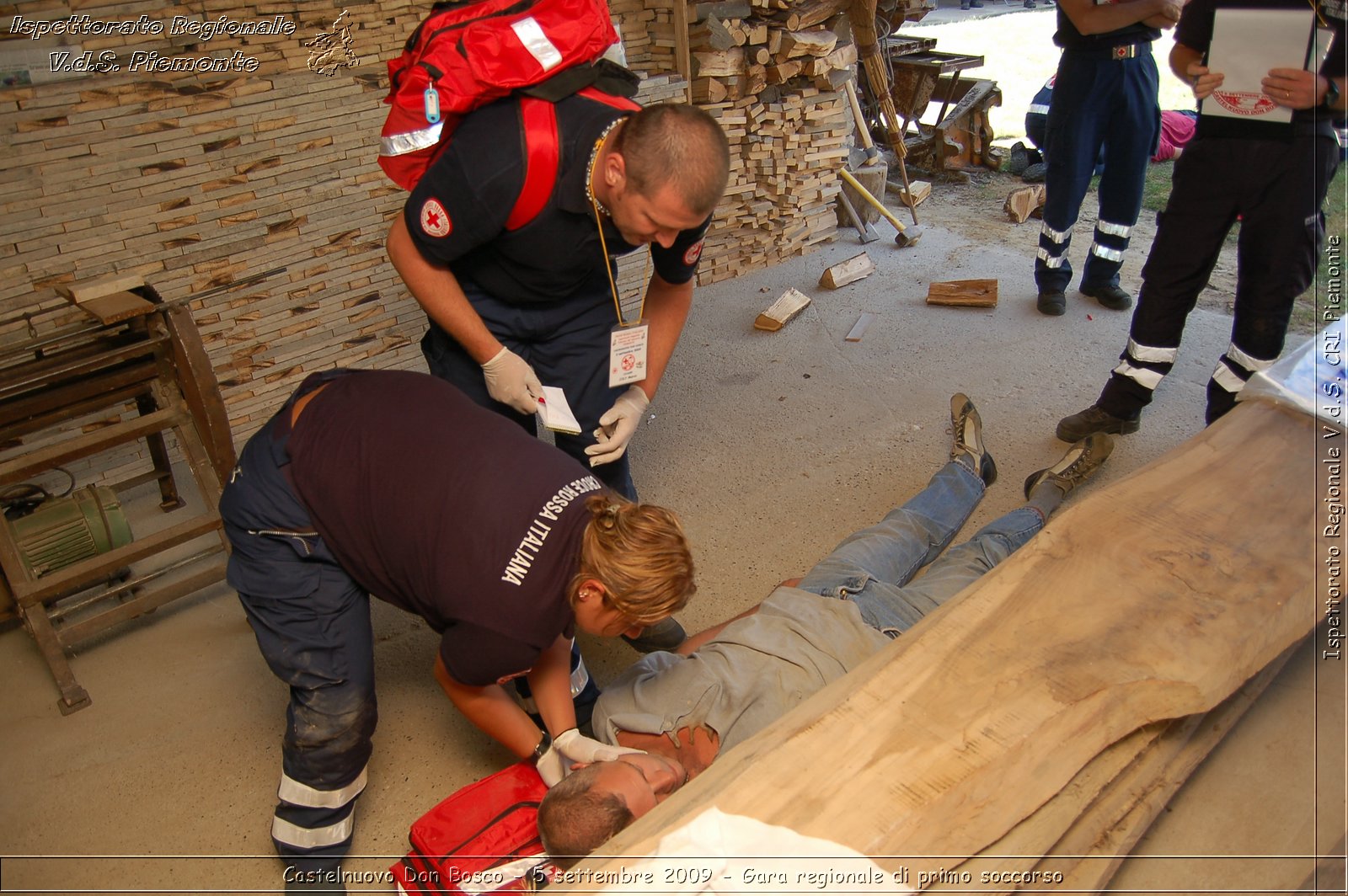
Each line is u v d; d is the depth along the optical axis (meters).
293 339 3.56
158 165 3.09
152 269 3.18
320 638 1.91
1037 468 3.35
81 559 2.69
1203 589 1.70
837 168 5.13
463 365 2.42
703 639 2.45
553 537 1.64
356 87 3.40
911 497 3.25
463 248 2.06
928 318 4.46
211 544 3.10
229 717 2.48
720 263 4.91
